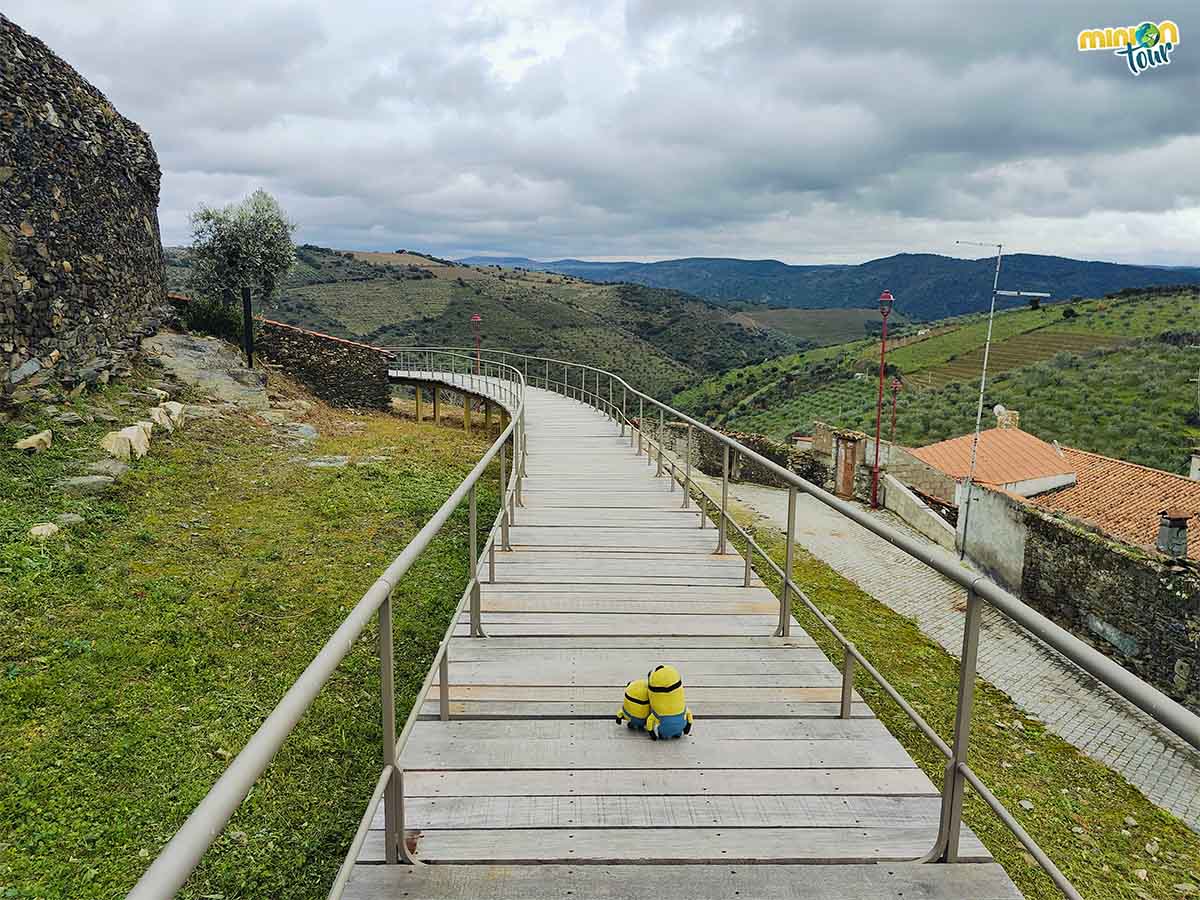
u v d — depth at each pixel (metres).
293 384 17.72
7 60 9.53
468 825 2.22
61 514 7.12
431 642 5.60
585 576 4.68
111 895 3.13
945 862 2.07
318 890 3.26
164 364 13.50
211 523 7.86
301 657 5.25
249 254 17.97
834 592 9.34
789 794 2.42
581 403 17.31
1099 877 4.21
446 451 13.09
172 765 4.00
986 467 16.06
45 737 4.11
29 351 9.65
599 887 1.97
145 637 5.26
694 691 3.12
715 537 5.67
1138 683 1.25
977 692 6.76
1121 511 14.06
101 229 11.80
